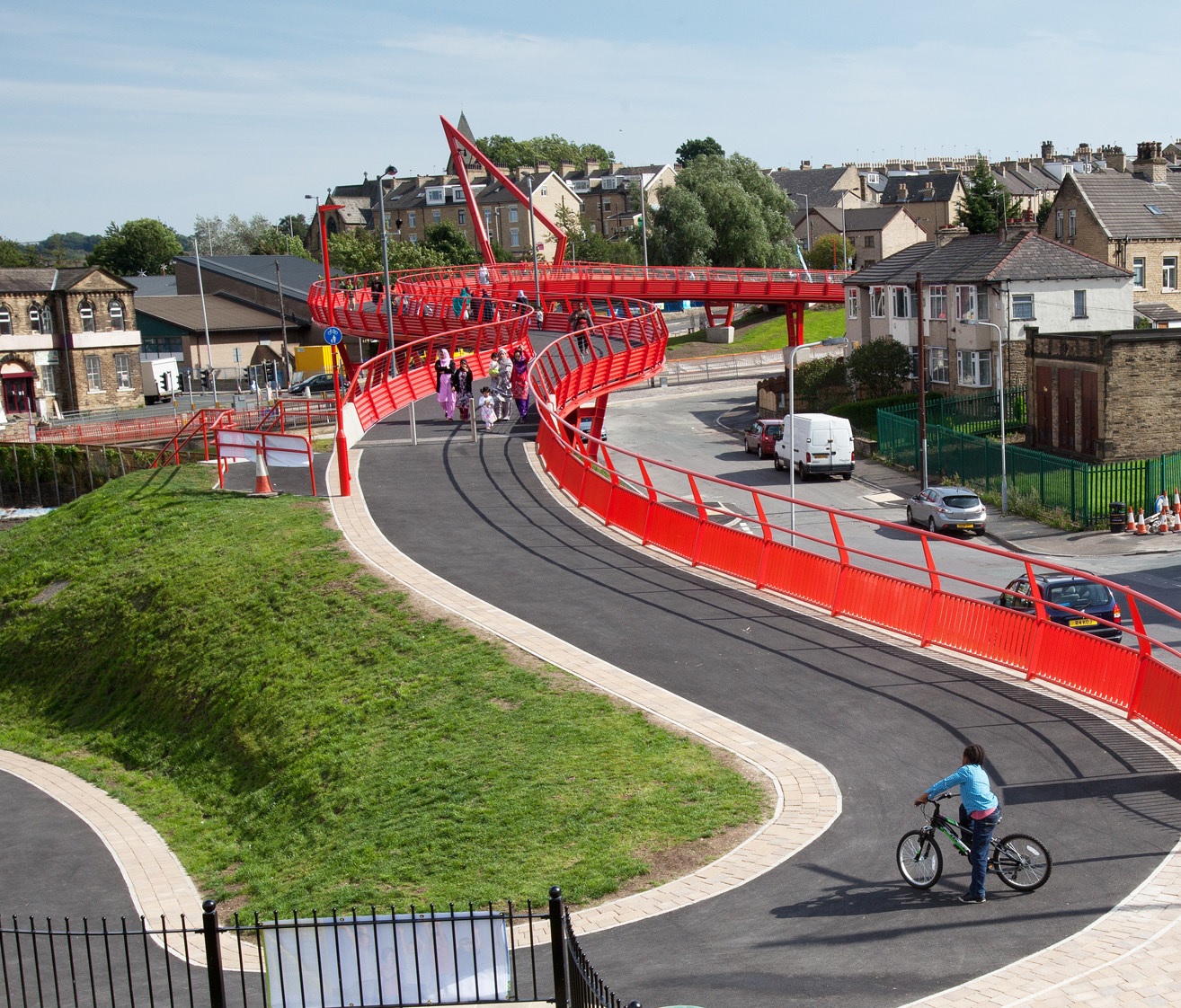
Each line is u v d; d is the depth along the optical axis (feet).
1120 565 112.27
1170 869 37.45
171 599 79.61
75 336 251.60
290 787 55.57
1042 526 131.85
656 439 197.67
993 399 176.65
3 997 38.81
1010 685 55.01
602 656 59.98
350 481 96.63
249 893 47.21
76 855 55.01
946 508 128.47
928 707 52.37
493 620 65.72
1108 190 214.28
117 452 162.40
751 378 256.52
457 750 51.96
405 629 65.77
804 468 159.84
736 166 352.08
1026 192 415.44
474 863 42.68
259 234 537.65
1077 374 153.07
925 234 395.14
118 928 45.39
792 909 36.24
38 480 171.42
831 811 42.73
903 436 167.02
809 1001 30.96
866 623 64.69
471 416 114.73
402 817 47.83
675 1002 31.30
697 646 61.11
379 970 29.84
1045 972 31.76
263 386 265.54
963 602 59.82
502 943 30.66
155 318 280.10
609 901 38.04
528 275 225.35
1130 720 50.26
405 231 486.38
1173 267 210.18
